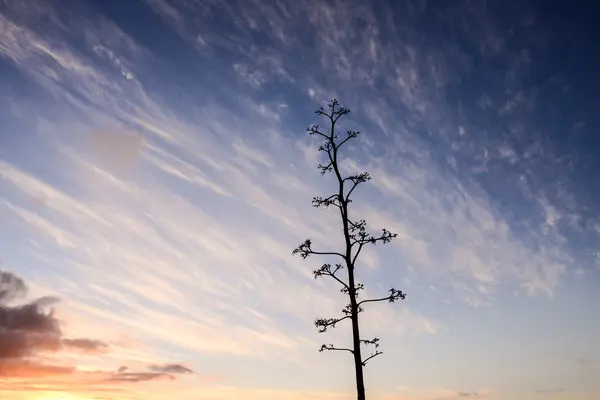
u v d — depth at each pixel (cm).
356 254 1510
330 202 1582
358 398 1358
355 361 1394
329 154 1655
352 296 1459
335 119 1681
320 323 1462
